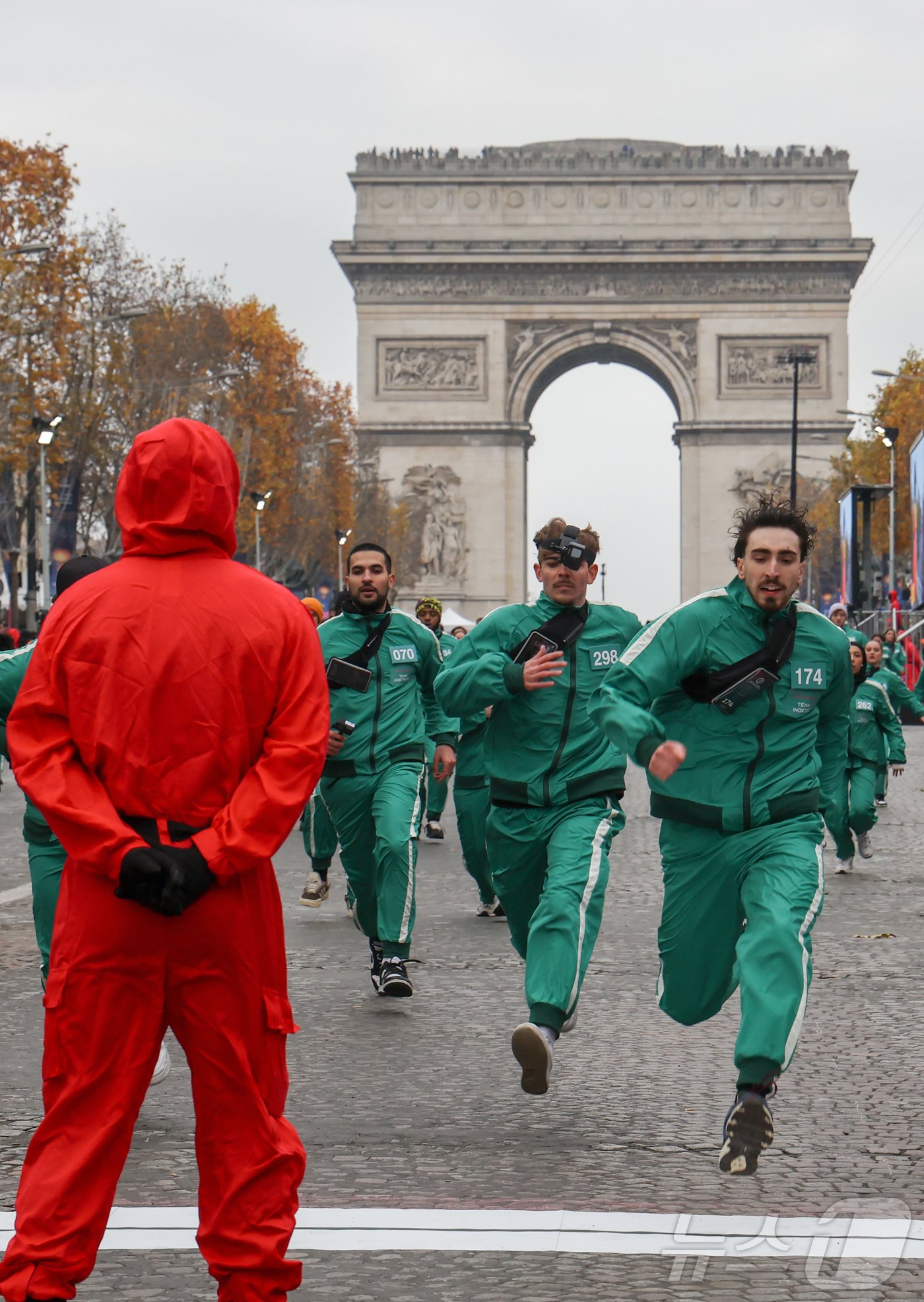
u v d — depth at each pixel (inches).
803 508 403.5
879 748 1049.5
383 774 605.3
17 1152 414.0
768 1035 360.2
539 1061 414.0
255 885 277.3
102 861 268.7
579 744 478.0
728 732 401.1
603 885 460.1
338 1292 318.0
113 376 3248.0
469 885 973.2
